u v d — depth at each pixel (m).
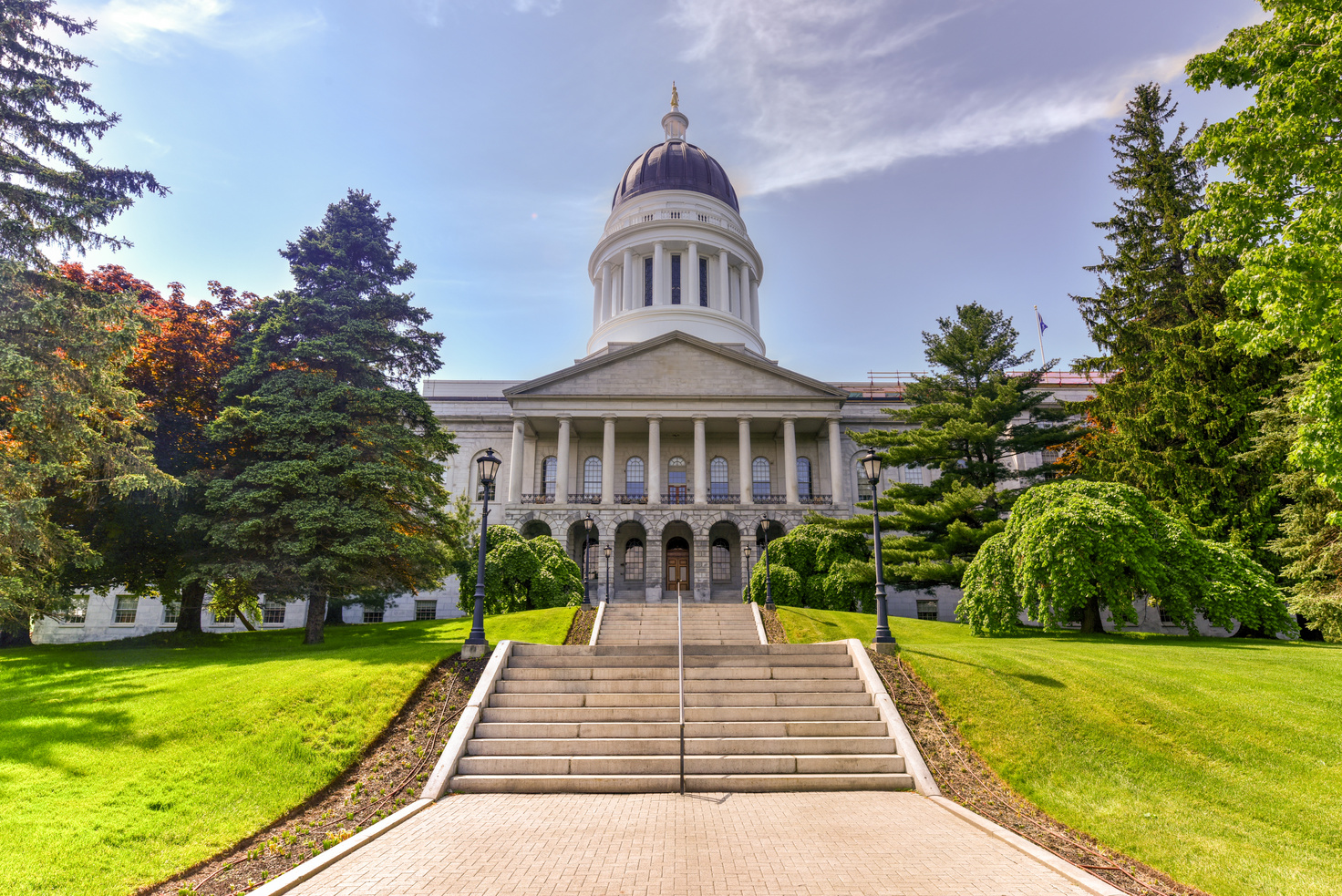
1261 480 25.39
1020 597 23.45
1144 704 12.98
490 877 7.59
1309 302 12.57
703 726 12.62
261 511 23.17
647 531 45.09
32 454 18.12
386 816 9.99
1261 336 13.27
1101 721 12.55
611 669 14.73
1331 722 11.84
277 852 8.84
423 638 23.03
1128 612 21.70
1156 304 30.66
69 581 24.34
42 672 19.27
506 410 55.06
